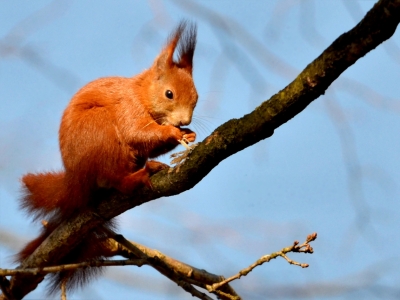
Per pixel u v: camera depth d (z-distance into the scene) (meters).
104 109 9.41
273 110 6.80
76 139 8.91
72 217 8.71
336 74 6.47
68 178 8.80
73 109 9.29
